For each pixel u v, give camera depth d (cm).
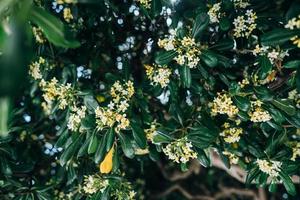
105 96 269
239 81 265
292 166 251
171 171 480
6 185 283
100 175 270
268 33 211
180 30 237
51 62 276
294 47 215
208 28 259
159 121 283
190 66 237
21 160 319
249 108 237
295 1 205
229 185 528
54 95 256
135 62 323
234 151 263
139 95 259
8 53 110
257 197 486
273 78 246
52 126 343
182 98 275
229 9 240
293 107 233
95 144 246
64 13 270
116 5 288
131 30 309
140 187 440
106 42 304
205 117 256
